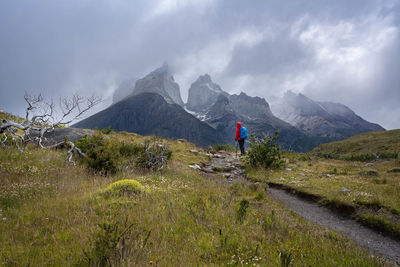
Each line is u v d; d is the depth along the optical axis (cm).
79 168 902
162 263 303
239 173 1382
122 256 287
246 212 546
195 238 396
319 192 832
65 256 308
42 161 893
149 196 610
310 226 527
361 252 403
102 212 474
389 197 705
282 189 980
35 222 418
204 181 984
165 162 1152
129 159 1094
